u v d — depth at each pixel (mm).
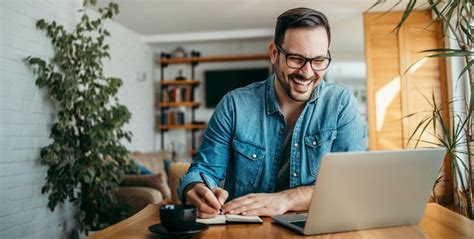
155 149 5977
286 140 1195
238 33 5305
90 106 2891
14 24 2607
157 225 795
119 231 811
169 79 6062
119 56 4855
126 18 4621
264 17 4672
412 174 780
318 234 763
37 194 2828
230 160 1224
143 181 3342
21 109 2652
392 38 4211
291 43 989
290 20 991
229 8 4301
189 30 5262
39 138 2838
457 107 3699
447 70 4035
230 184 1232
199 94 5992
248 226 841
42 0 2930
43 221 2904
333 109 1179
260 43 5793
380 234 766
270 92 1188
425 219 897
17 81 2617
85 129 2939
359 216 775
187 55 6004
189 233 729
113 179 3053
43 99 2885
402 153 754
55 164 2826
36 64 2795
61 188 2850
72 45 3096
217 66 5961
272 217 894
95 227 3115
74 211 3352
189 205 789
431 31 4078
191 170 1144
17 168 2617
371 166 741
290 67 1006
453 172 1871
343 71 8508
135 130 5301
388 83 4184
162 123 5801
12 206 2576
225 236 753
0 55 2477
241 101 1203
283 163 1194
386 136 4137
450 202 3143
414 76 4137
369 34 4254
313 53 981
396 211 803
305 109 1171
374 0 3975
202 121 5887
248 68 5820
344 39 5598
